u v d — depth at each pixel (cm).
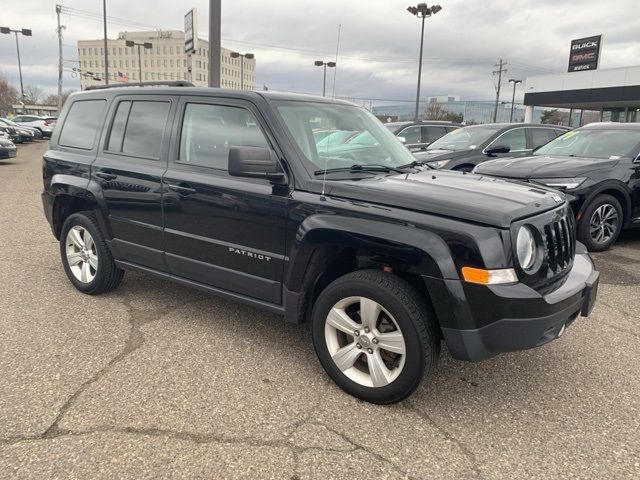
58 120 505
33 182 1370
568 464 259
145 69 10294
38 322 416
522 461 261
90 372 337
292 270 325
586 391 330
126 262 441
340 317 312
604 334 418
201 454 258
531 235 287
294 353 372
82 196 452
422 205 287
